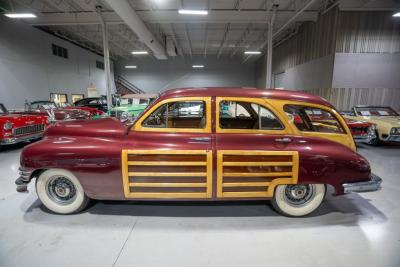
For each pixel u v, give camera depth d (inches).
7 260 72.4
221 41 643.5
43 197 96.7
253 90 94.1
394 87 380.8
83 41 633.0
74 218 96.0
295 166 87.7
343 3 355.9
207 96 90.9
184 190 89.7
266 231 88.0
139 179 88.7
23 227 89.7
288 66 571.2
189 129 90.1
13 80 408.5
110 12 401.7
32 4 378.9
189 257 74.3
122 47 684.1
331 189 127.0
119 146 88.1
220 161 86.6
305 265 71.2
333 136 93.8
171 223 93.1
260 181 89.4
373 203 110.5
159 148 86.8
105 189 90.5
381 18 362.9
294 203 96.3
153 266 70.5
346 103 385.1
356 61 374.6
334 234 86.3
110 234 85.8
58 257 73.9
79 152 87.8
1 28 383.6
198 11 314.0
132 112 329.4
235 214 99.8
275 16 392.5
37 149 89.8
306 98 94.0
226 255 75.3
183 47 728.3
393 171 156.9
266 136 89.0
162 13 398.3
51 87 513.3
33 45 457.1
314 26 439.2
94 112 339.9
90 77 694.5
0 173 153.2
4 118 200.5
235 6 388.2
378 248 78.6
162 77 891.4
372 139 232.7
